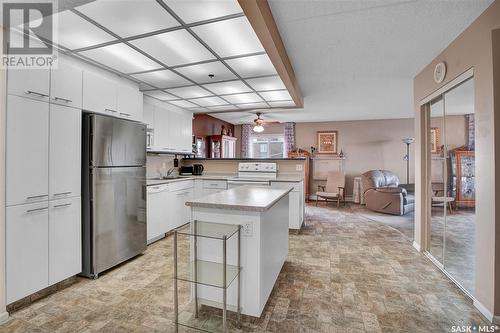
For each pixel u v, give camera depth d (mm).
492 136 1812
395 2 1862
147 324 1785
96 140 2451
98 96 2586
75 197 2346
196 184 4445
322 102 5129
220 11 1750
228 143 7402
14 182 1881
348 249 3295
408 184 6477
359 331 1706
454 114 2652
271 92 3793
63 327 1742
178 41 2188
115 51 2373
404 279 2451
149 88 3555
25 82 1950
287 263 2848
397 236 3865
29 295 1984
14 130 1880
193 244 1905
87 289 2252
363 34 2348
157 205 3502
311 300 2084
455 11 1956
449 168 2686
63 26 1911
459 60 2309
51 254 2141
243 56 2510
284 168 4688
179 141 4738
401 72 3336
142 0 1609
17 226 1902
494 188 1797
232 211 1815
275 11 1985
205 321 1823
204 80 3229
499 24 1775
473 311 1930
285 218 2660
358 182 6914
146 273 2574
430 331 1708
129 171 2852
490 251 1831
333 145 7562
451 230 2664
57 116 2184
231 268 1817
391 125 7148
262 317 1861
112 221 2627
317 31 2301
